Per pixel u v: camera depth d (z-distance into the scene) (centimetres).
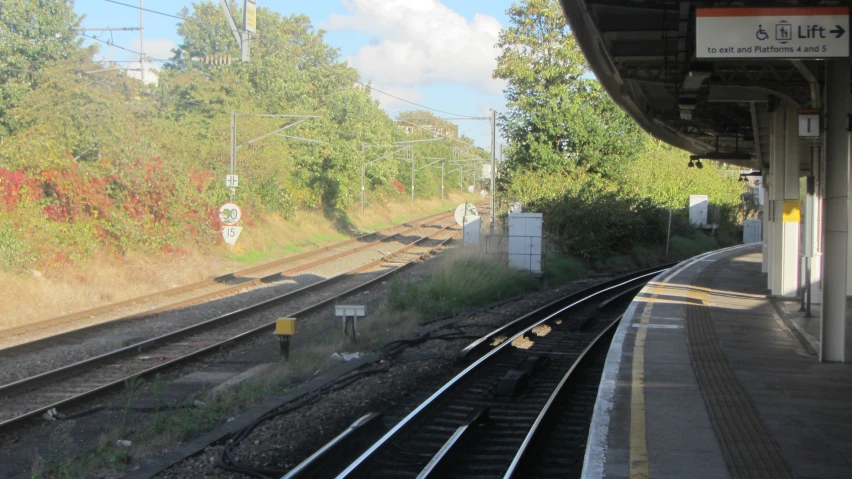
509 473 657
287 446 788
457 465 726
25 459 766
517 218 2545
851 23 877
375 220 5325
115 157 2641
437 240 4262
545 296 2247
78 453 783
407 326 1582
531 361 1180
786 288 1686
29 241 1938
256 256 3070
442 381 1094
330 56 6241
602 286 2517
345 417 895
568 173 3619
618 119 3709
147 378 1126
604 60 1429
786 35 880
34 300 1731
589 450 620
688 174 5050
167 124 3366
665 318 1366
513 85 3894
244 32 2191
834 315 971
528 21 3788
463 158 10869
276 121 4016
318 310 1839
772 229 1795
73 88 2727
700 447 628
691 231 4681
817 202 1627
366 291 2189
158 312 1755
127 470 738
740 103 1798
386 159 5619
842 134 956
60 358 1255
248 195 3444
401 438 801
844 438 654
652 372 909
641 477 560
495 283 2202
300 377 1132
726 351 1047
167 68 4978
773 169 1777
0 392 998
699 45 894
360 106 5356
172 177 2745
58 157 2242
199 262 2612
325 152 4422
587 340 1477
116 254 2342
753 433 667
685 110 1504
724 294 1777
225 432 834
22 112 2561
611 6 1144
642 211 3775
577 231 3212
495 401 977
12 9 2838
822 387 838
